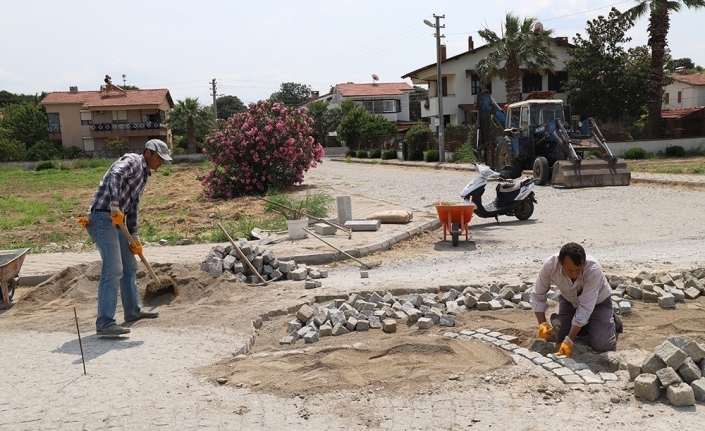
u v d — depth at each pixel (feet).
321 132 220.64
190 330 21.84
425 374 16.31
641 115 136.77
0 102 329.72
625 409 13.97
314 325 21.76
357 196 68.13
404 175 100.73
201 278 27.35
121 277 22.38
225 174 79.20
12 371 18.01
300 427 13.62
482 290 25.38
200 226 52.39
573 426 13.21
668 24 114.21
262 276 29.76
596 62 127.75
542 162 69.00
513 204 44.57
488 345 18.67
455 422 13.60
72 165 171.53
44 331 22.63
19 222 60.85
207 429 13.61
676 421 13.30
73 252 41.19
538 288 18.97
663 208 48.88
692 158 105.50
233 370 17.28
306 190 79.77
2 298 27.45
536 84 150.82
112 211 21.06
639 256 31.91
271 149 79.25
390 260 34.40
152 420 14.15
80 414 14.58
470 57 152.25
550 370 16.30
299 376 16.80
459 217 37.68
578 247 17.31
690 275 26.40
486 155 83.66
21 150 191.01
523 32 121.90
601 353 17.87
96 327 21.29
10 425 14.10
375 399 14.98
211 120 207.92
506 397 14.79
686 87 171.01
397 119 232.73
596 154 81.56
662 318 21.34
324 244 37.65
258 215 57.57
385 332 21.13
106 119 208.33
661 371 14.61
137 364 18.24
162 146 23.22
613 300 23.11
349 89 235.40
